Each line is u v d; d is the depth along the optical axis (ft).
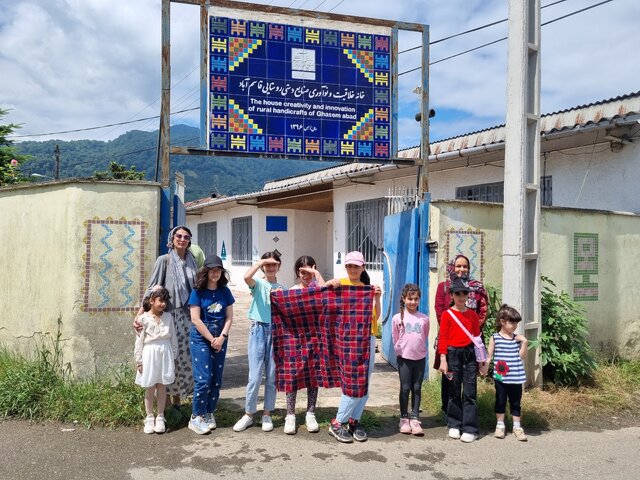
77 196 17.94
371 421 17.10
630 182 26.16
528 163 20.51
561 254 24.07
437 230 21.42
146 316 15.71
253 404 16.22
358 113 21.48
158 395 15.75
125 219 18.29
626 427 17.75
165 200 18.93
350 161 21.42
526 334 20.43
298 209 59.47
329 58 21.13
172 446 14.84
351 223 45.52
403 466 14.06
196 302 15.90
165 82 18.81
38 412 16.53
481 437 16.38
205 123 19.75
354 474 13.46
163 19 18.83
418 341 16.47
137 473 13.12
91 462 13.67
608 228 25.55
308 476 13.24
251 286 16.56
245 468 13.58
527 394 19.66
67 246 18.04
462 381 16.55
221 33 19.86
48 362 18.16
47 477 12.78
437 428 17.02
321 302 16.14
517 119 19.94
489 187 33.12
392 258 25.30
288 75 20.62
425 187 22.40
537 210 20.40
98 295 18.02
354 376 15.48
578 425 17.76
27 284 19.57
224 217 68.03
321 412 17.94
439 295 18.11
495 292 21.40
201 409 15.84
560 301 22.24
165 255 17.13
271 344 16.53
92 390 17.07
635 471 14.12
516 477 13.62
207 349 15.90
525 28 19.93
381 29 21.74
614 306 25.77
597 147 27.58
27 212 19.71
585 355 21.31
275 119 20.47
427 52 22.47
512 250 19.95
